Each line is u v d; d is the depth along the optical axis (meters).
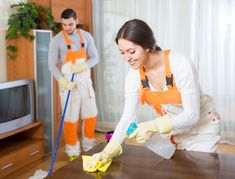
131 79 1.54
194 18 3.90
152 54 1.43
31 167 3.19
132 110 1.55
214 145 1.65
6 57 3.53
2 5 3.43
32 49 3.39
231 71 3.81
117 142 1.39
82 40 3.28
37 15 3.48
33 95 3.41
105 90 4.48
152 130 1.36
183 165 1.28
